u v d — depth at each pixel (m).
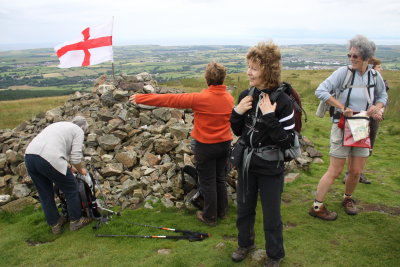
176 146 6.17
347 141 3.89
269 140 2.98
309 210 4.64
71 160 4.32
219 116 4.04
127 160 5.98
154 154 6.29
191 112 8.05
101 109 8.00
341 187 5.57
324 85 4.04
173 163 5.86
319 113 4.36
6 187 6.05
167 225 4.53
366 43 3.71
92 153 6.36
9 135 7.79
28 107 17.86
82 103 8.49
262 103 2.86
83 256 3.88
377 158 7.59
